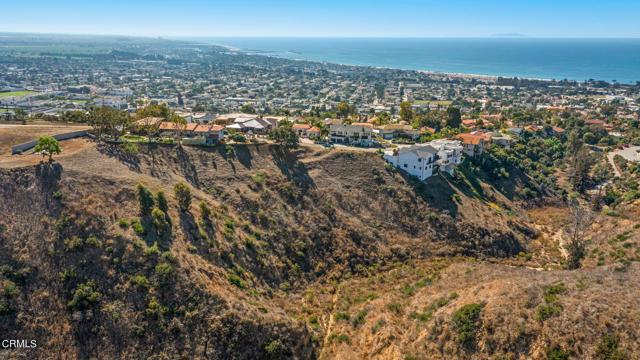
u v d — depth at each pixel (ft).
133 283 187.62
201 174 299.17
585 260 257.75
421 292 219.82
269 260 242.58
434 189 336.49
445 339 161.89
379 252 278.26
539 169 474.49
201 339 177.68
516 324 150.51
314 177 323.16
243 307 193.36
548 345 140.87
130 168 273.54
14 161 244.01
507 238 305.12
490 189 379.55
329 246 270.87
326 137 420.77
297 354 188.75
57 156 257.34
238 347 179.93
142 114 395.55
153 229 214.48
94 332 174.29
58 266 190.08
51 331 173.47
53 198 217.36
